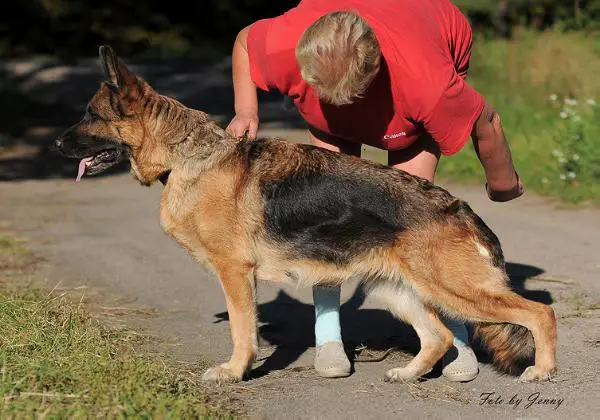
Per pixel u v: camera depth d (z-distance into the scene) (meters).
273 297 7.88
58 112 22.03
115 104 5.66
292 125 19.89
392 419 4.93
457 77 5.34
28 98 22.89
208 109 22.41
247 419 4.88
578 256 8.88
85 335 6.07
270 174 5.49
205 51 33.75
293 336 6.72
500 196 6.17
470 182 13.15
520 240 9.66
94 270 8.82
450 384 5.56
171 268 8.95
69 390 4.96
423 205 5.34
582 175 12.37
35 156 17.16
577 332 6.47
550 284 7.86
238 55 5.72
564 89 16.92
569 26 24.20
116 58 5.61
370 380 5.65
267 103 23.38
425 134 5.80
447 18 5.60
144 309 7.41
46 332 6.02
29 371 5.18
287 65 5.43
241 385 5.52
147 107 5.65
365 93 5.28
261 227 5.46
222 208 5.48
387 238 5.32
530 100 16.64
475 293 5.32
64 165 16.22
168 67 29.59
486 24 25.77
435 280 5.32
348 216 5.35
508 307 5.32
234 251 5.51
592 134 12.91
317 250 5.41
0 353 5.50
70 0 33.19
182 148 5.59
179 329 6.82
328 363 5.66
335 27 4.91
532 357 5.59
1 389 4.88
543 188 12.26
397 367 5.93
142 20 34.78
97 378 5.12
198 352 6.21
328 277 5.45
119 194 13.45
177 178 5.59
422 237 5.29
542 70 18.53
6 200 13.00
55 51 32.44
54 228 10.95
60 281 8.20
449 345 5.61
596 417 4.86
